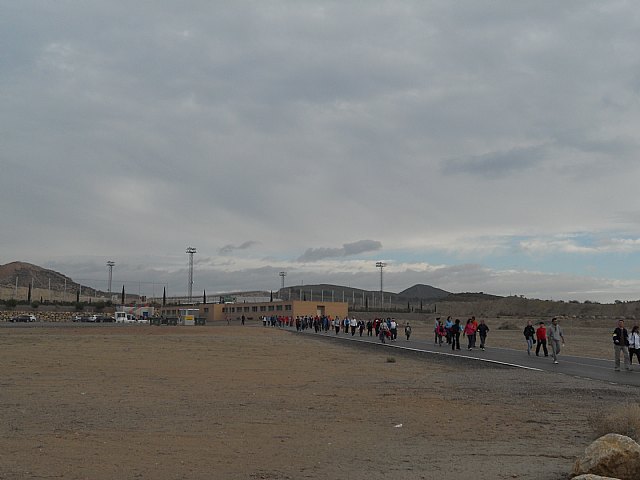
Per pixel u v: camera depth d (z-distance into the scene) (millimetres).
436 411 14992
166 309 157125
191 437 11297
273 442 10938
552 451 10305
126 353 35250
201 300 191125
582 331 84812
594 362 30109
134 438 11125
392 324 52438
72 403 15617
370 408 15398
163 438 11164
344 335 66875
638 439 10367
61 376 22484
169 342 48219
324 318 83562
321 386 20359
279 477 8453
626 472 7457
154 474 8531
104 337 54406
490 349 40844
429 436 11719
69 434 11422
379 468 9000
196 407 15148
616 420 10883
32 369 25078
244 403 16000
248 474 8617
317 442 11008
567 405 16156
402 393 18625
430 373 25547
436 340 47656
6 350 36469
